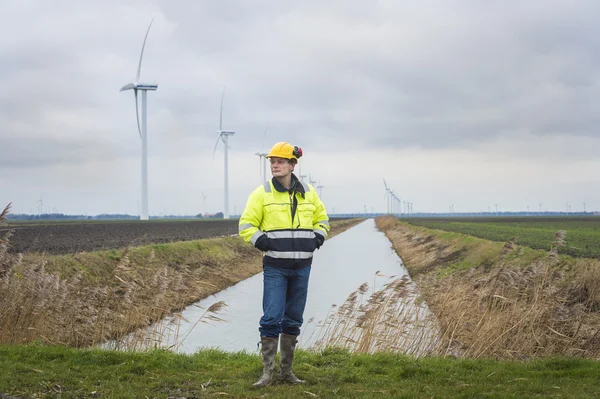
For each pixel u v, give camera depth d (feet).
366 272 108.99
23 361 27.63
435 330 41.88
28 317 39.91
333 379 25.46
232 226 295.48
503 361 31.01
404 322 41.65
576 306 40.24
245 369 27.53
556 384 24.39
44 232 187.93
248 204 24.14
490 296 42.22
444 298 45.65
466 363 29.14
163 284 43.21
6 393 21.77
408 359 30.35
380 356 30.73
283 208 23.93
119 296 44.21
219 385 24.45
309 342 49.67
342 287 87.04
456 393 22.81
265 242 23.57
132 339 39.22
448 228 223.92
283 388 23.36
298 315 24.66
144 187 300.20
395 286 42.22
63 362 27.71
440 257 120.98
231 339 52.85
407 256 143.84
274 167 24.06
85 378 24.82
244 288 96.78
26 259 71.15
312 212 24.64
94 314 42.06
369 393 22.71
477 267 90.07
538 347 37.37
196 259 113.09
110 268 82.84
